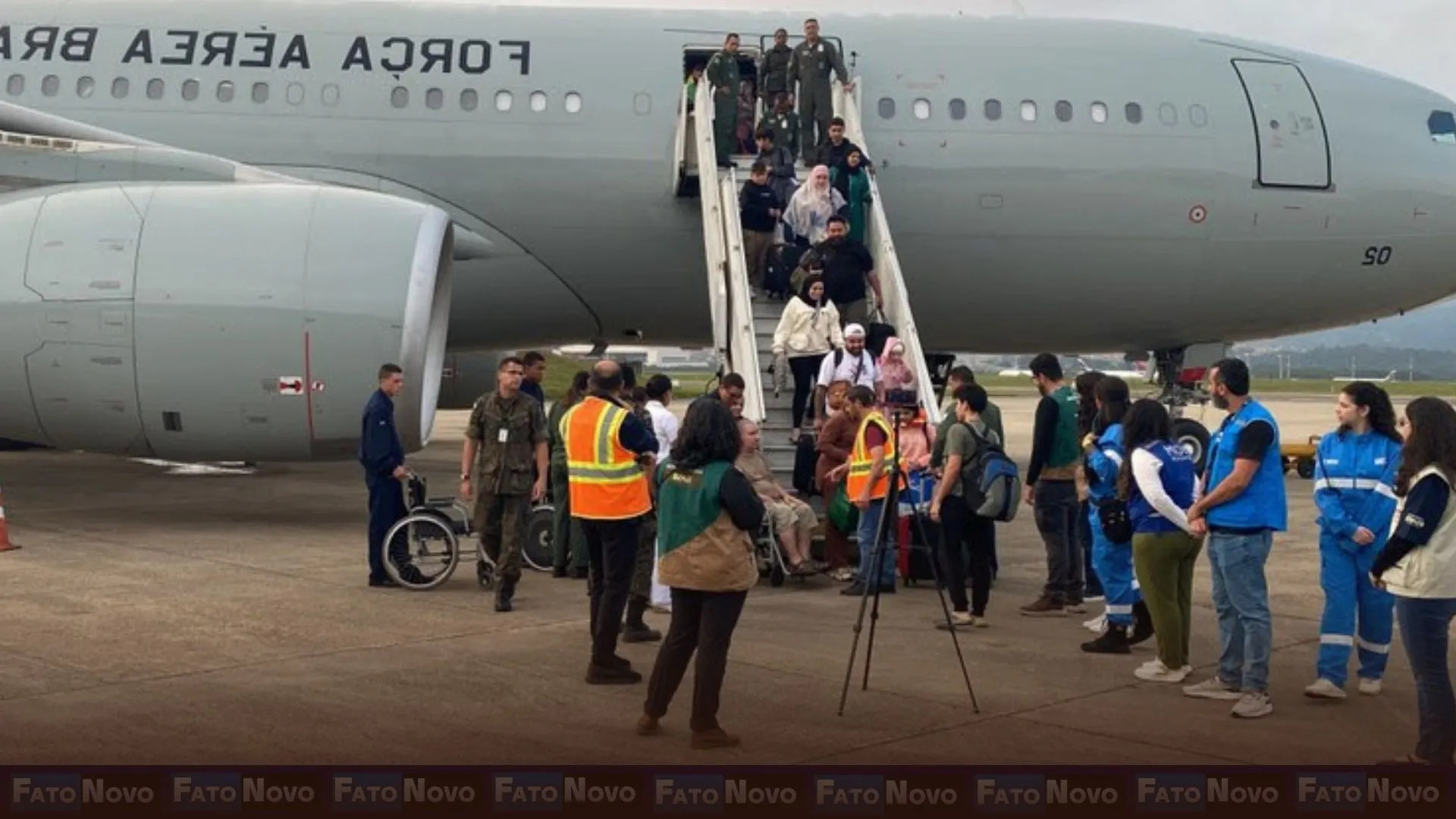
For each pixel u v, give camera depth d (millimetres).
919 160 14031
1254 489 6125
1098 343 16047
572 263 14344
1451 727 5090
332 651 6973
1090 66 14539
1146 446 6617
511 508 8219
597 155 13938
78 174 12211
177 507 13367
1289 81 14828
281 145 13828
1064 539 8602
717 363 12414
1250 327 15430
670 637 5508
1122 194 14203
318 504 13914
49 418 11359
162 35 14164
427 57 14164
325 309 11016
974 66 14453
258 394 11062
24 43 14102
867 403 9125
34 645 6926
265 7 14516
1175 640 6648
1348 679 6891
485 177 13938
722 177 13273
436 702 5992
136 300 10977
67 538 10992
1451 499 5027
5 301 11102
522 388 10617
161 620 7656
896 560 9477
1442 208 14859
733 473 5289
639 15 14805
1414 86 15742
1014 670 6914
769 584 9492
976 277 14492
